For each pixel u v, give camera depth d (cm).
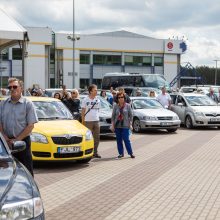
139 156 1327
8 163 555
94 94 1286
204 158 1276
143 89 3120
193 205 762
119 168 1128
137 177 1009
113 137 1861
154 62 7888
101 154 1377
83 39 7362
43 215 465
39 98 1293
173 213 715
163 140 1744
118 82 4512
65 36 7156
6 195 448
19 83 736
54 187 915
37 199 463
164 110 2094
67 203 784
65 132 1123
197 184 929
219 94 3189
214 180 969
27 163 743
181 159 1260
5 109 740
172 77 7944
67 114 1259
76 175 1041
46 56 6931
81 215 709
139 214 712
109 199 809
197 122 2209
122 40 7675
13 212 433
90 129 1288
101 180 980
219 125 2216
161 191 867
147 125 2003
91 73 7481
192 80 7381
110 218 691
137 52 7788
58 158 1109
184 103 2316
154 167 1137
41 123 1160
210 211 724
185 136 1892
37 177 1020
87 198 820
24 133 732
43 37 6831
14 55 6769
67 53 7194
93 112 1286
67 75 7200
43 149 1106
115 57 7656
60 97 1764
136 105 2130
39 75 6825
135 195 838
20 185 479
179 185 920
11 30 1548
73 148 1122
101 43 7525
